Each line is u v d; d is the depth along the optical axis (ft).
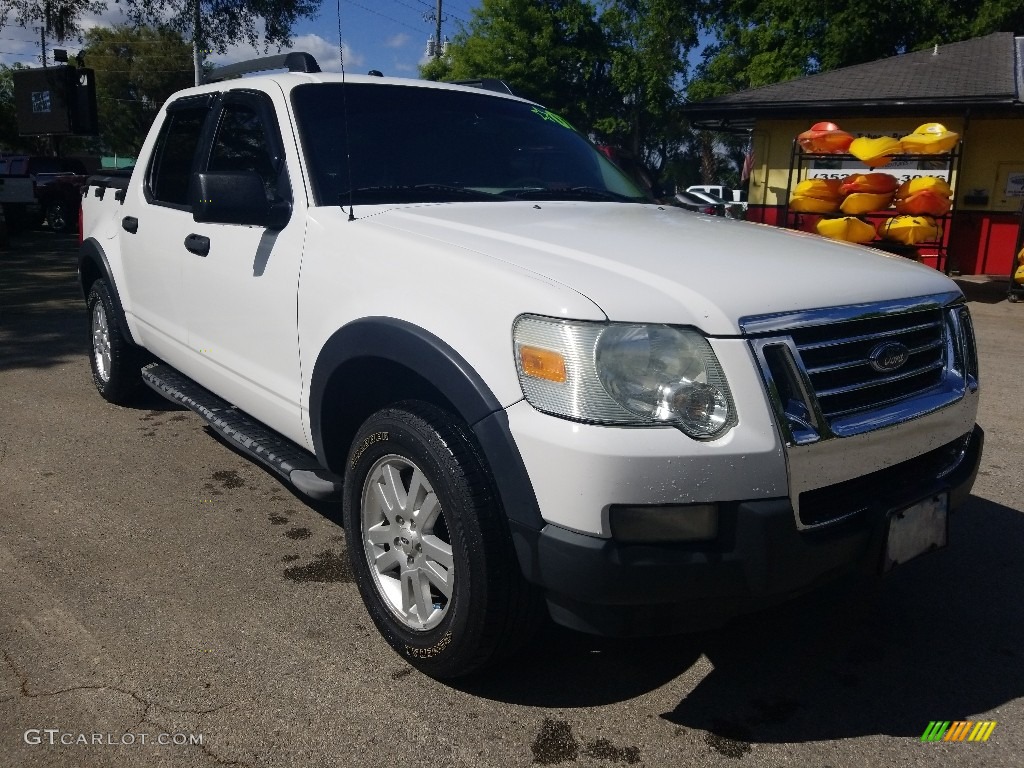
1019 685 9.36
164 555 11.91
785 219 47.80
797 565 7.63
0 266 44.98
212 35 63.00
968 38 61.21
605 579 7.30
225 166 12.88
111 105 171.22
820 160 46.47
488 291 8.11
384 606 9.53
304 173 11.00
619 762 8.02
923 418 8.67
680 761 8.05
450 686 9.11
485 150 12.50
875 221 38.06
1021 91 39.40
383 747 8.14
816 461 7.72
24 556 11.77
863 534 8.11
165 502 13.74
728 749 8.23
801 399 7.71
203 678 9.11
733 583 7.47
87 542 12.25
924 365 9.08
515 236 9.20
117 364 17.56
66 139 163.63
